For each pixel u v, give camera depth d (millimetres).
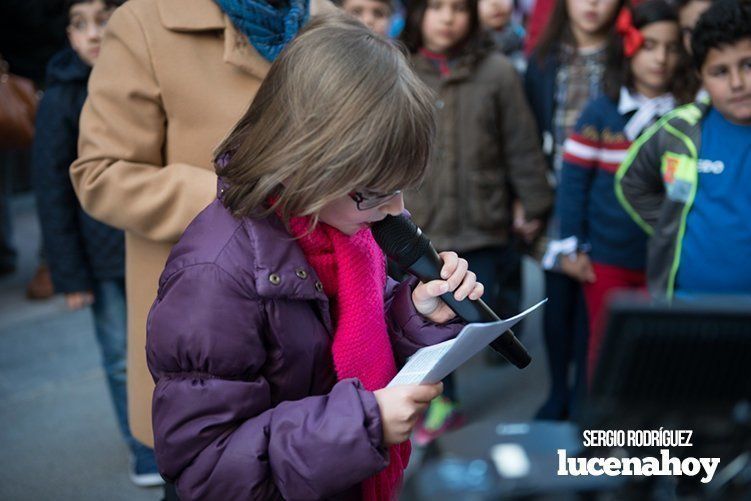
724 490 985
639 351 895
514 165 3270
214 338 1258
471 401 3586
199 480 1282
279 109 1209
